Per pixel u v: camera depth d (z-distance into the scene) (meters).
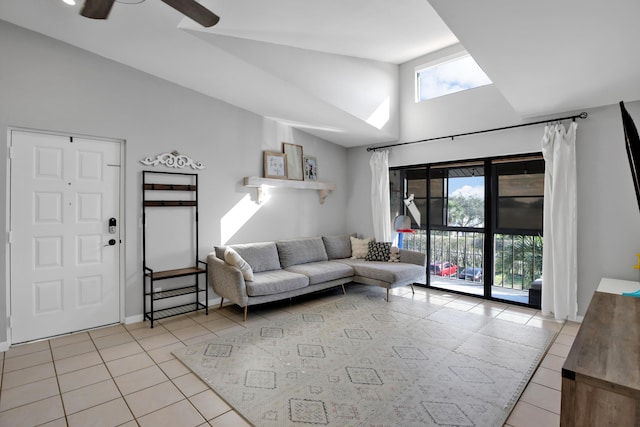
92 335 3.29
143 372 2.59
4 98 2.90
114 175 3.56
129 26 2.87
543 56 2.54
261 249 4.44
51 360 2.77
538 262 4.16
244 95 4.12
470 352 2.94
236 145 4.49
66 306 3.31
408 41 4.10
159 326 3.55
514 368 2.66
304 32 3.29
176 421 2.02
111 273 3.56
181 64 3.46
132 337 3.25
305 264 4.79
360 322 3.67
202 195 4.16
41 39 3.06
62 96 3.17
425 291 5.00
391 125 5.12
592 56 2.51
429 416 2.06
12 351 2.92
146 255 3.72
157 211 3.81
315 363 2.73
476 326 3.56
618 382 0.93
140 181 3.67
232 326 3.55
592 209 3.64
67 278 3.31
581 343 1.22
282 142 5.05
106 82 3.42
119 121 3.51
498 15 2.08
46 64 3.09
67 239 3.30
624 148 3.46
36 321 3.15
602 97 3.32
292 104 4.25
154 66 3.55
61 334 3.28
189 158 4.02
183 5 1.92
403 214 5.38
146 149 3.71
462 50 4.52
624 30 2.15
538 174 4.09
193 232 4.09
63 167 3.27
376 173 5.53
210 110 4.23
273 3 2.66
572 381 1.00
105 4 1.91
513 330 3.45
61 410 2.11
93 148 3.43
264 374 2.55
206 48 3.11
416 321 3.70
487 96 4.39
